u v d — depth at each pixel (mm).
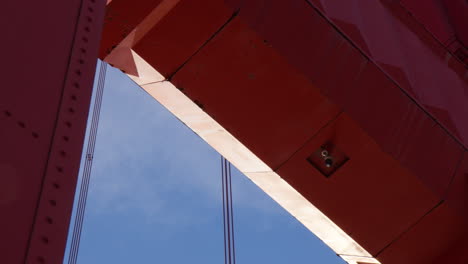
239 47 8359
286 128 9242
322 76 8789
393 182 9852
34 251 3441
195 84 8836
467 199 10445
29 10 3959
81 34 4332
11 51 3736
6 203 3371
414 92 10031
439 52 12000
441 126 10242
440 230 10477
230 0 7910
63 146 3854
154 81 9203
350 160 9570
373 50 9594
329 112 9086
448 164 10234
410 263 10883
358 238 10578
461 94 11680
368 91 9289
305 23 8625
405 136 9711
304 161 9648
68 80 4070
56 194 3689
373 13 10422
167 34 8242
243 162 10133
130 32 8359
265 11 8234
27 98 3727
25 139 3617
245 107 9023
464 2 13703
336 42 8977
